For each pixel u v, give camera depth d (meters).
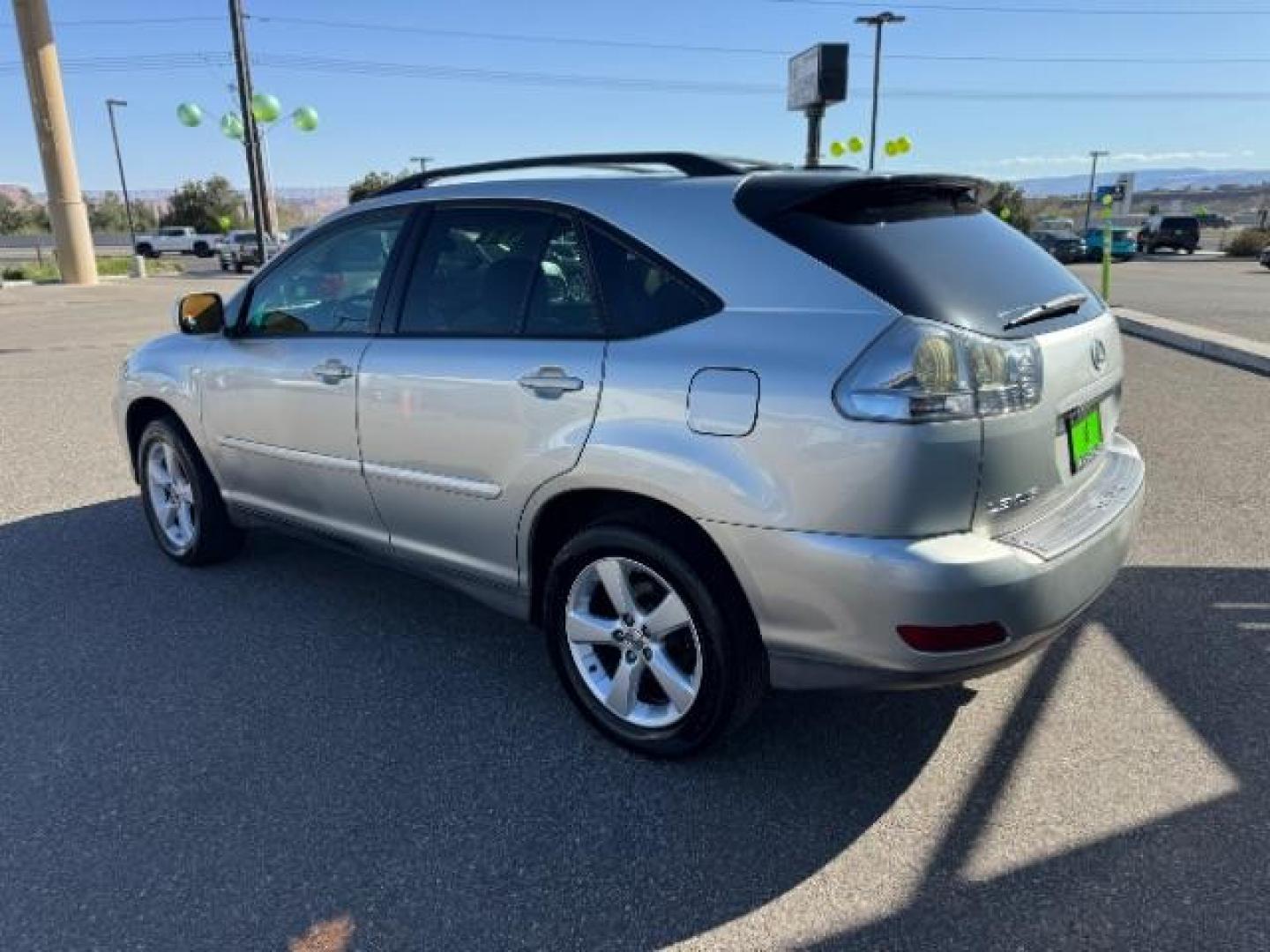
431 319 3.45
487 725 3.32
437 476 3.41
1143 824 2.72
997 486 2.51
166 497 4.89
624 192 3.01
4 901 2.48
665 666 2.98
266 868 2.60
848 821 2.78
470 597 3.61
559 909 2.45
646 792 2.93
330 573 4.74
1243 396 8.62
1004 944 2.30
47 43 30.61
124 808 2.86
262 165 30.17
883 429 2.39
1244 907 2.39
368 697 3.51
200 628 4.11
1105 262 17.30
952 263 2.72
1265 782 2.91
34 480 6.41
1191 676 3.55
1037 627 2.55
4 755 3.14
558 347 3.01
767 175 2.89
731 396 2.61
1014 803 2.84
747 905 2.45
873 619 2.48
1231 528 5.10
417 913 2.43
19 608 4.31
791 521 2.54
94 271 33.00
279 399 3.98
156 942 2.34
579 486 2.96
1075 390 2.85
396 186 3.77
